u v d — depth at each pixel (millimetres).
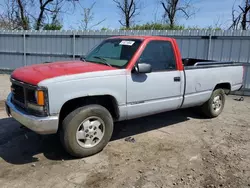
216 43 9656
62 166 3473
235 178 3309
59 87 3256
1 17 23484
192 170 3475
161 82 4340
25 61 13453
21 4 23656
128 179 3195
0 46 13906
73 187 2992
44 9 24750
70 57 12344
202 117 6078
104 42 4852
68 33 12156
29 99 3412
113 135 4715
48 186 2996
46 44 12789
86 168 3436
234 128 5340
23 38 13227
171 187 3055
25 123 3373
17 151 3896
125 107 3945
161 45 4422
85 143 3697
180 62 4684
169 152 4027
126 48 4227
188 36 10086
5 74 13789
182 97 4785
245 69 9344
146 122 5559
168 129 5148
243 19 21234
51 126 3271
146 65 3859
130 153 3943
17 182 3059
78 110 3533
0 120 5297
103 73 3637
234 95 9477
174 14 27125
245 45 9195
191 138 4676
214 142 4508
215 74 5492
